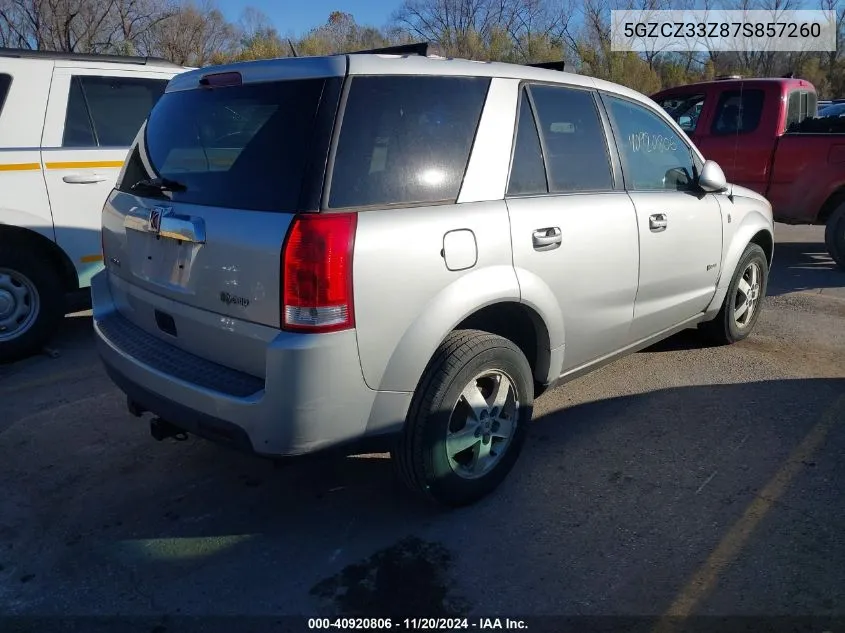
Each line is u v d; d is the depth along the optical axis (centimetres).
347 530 316
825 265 834
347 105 276
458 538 309
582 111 379
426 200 293
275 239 258
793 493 338
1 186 493
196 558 299
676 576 282
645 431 402
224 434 273
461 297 294
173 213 296
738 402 438
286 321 258
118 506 337
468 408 315
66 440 399
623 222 380
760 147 827
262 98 291
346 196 269
